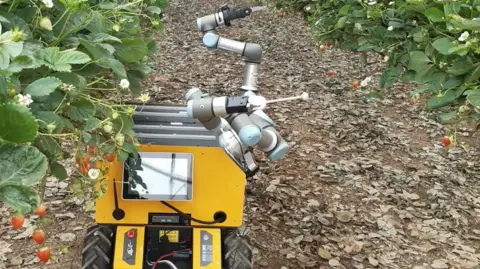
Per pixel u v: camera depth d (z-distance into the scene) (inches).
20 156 54.3
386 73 166.9
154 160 111.1
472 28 105.7
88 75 85.4
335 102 342.6
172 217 114.4
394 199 222.2
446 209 216.7
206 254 113.3
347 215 205.3
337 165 250.5
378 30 175.5
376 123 310.0
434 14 124.3
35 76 73.4
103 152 88.0
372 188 230.2
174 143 111.7
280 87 371.6
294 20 596.7
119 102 101.9
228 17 112.6
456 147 279.0
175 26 597.3
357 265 175.0
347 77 398.3
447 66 123.5
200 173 113.2
